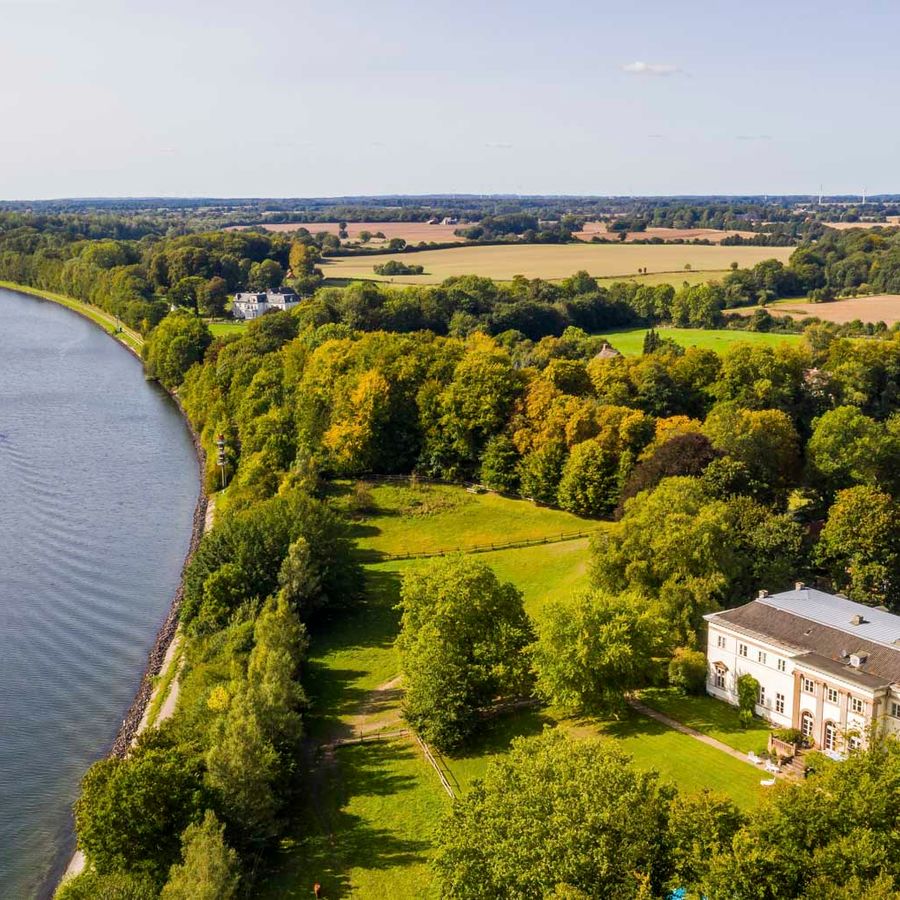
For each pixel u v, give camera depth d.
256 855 76.56
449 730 90.69
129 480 183.25
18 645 117.88
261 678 93.69
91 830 73.25
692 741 86.62
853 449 135.50
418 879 73.69
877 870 55.28
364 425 169.88
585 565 129.75
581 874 57.88
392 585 132.12
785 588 107.75
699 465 130.88
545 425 158.62
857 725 79.38
